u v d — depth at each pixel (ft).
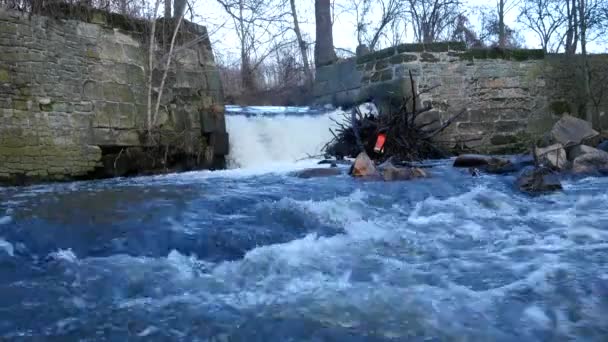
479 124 43.73
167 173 34.27
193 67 37.78
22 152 27.53
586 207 21.91
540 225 19.63
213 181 28.17
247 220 19.67
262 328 12.02
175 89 36.37
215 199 22.07
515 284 13.98
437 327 11.82
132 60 33.78
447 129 42.96
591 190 24.63
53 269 15.55
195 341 11.58
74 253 16.71
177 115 36.19
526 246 17.24
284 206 20.84
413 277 14.79
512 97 44.60
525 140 44.78
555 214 21.03
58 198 22.48
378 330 11.76
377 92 45.44
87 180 30.30
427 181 26.66
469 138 43.45
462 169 31.09
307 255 16.71
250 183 27.07
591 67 46.37
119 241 17.38
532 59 45.21
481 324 11.93
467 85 43.57
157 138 34.55
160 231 18.07
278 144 41.78
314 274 15.20
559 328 11.66
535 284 13.92
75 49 30.35
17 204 21.13
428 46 42.91
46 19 28.91
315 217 20.21
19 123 27.45
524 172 25.55
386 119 39.55
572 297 13.11
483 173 29.45
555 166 29.14
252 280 14.88
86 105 30.71
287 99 67.62
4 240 17.19
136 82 33.86
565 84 46.11
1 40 26.86
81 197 22.72
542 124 45.42
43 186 26.84
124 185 26.86
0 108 26.71
